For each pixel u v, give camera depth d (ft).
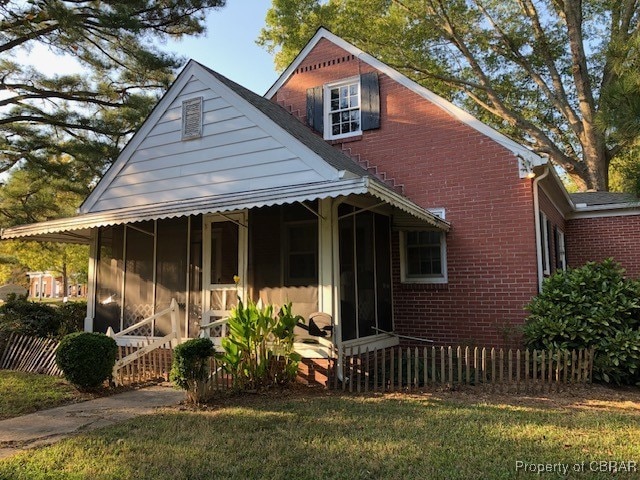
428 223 32.86
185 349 22.61
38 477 13.99
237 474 14.08
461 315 32.48
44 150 54.80
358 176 27.48
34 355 32.19
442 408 21.03
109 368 25.36
